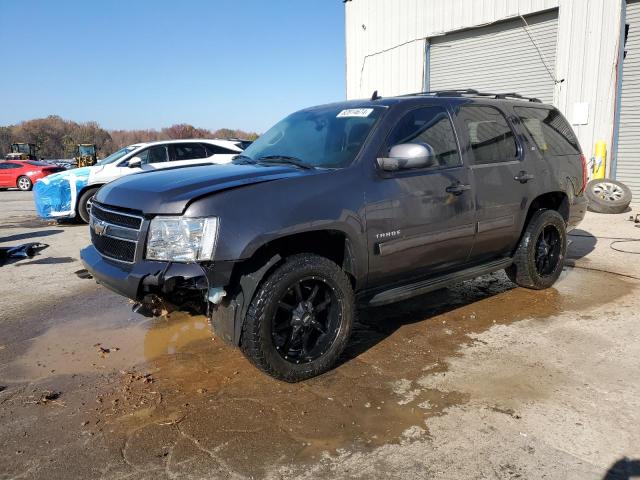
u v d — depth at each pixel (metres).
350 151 3.71
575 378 3.36
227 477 2.45
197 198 3.04
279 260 3.19
